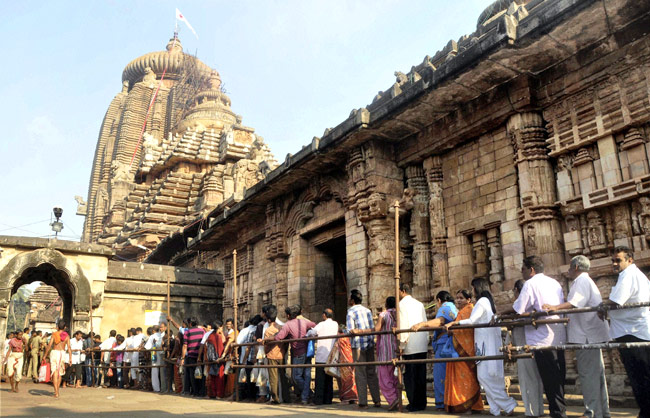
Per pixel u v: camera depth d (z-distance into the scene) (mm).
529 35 10008
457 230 13234
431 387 12031
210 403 10172
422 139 14266
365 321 9102
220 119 57156
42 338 19000
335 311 19391
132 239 44281
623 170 9984
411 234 14539
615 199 9875
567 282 10516
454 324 7082
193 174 47344
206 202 43719
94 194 71125
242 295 23781
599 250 10172
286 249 19906
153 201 46469
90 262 22203
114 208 54875
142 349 14461
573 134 10766
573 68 10805
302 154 16344
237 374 10859
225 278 26250
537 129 11453
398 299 8172
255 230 22938
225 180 44562
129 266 24547
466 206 13094
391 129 14164
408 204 14477
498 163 12352
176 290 25344
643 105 9602
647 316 5859
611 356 9055
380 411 8078
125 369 16500
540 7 11312
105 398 11766
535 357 6422
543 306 6242
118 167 59906
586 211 10531
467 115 12789
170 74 83250
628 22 9680
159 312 24797
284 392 10039
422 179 14773
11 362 13953
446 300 8297
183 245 35719
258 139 45250
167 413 7973
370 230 14789
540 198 11133
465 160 13312
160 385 14852
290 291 19328
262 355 10516
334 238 18109
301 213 19156
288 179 18234
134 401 10852
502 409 7043
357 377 8820
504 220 11961
